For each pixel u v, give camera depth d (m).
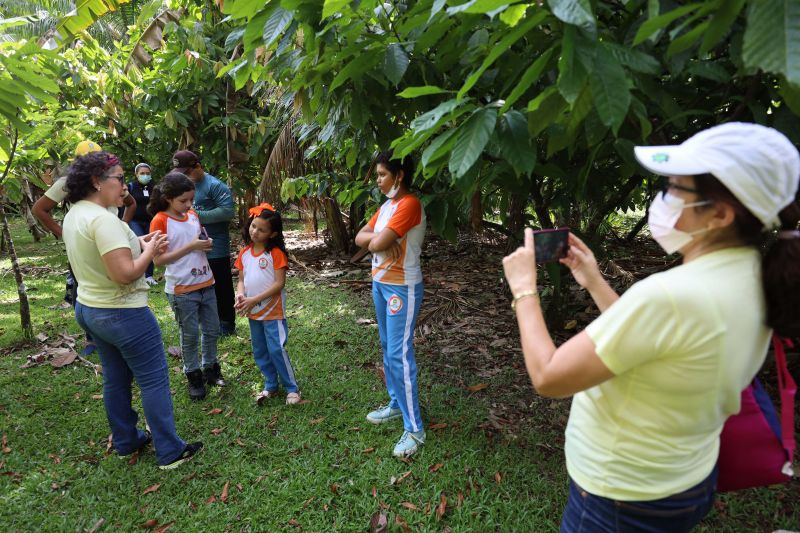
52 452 2.99
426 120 1.65
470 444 2.95
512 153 1.74
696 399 1.06
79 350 4.51
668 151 1.05
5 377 3.95
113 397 2.79
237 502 2.55
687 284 1.00
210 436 3.12
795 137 1.76
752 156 0.94
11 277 7.29
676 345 1.00
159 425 2.76
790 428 1.26
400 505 2.48
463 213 3.70
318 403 3.49
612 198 3.33
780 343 1.25
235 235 10.16
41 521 2.44
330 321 5.14
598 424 1.21
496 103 1.80
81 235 2.45
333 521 2.42
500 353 4.25
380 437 3.04
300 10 2.06
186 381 3.85
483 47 1.98
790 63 0.95
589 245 3.46
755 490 2.53
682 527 1.23
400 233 2.71
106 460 2.90
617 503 1.20
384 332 3.07
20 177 4.80
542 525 2.34
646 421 1.11
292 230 10.74
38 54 3.40
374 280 2.98
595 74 1.32
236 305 3.30
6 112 3.20
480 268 7.12
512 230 4.27
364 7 2.03
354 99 2.54
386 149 2.97
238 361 4.20
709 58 2.09
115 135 7.20
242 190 7.54
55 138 4.70
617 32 1.87
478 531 2.32
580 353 1.07
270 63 2.57
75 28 5.33
